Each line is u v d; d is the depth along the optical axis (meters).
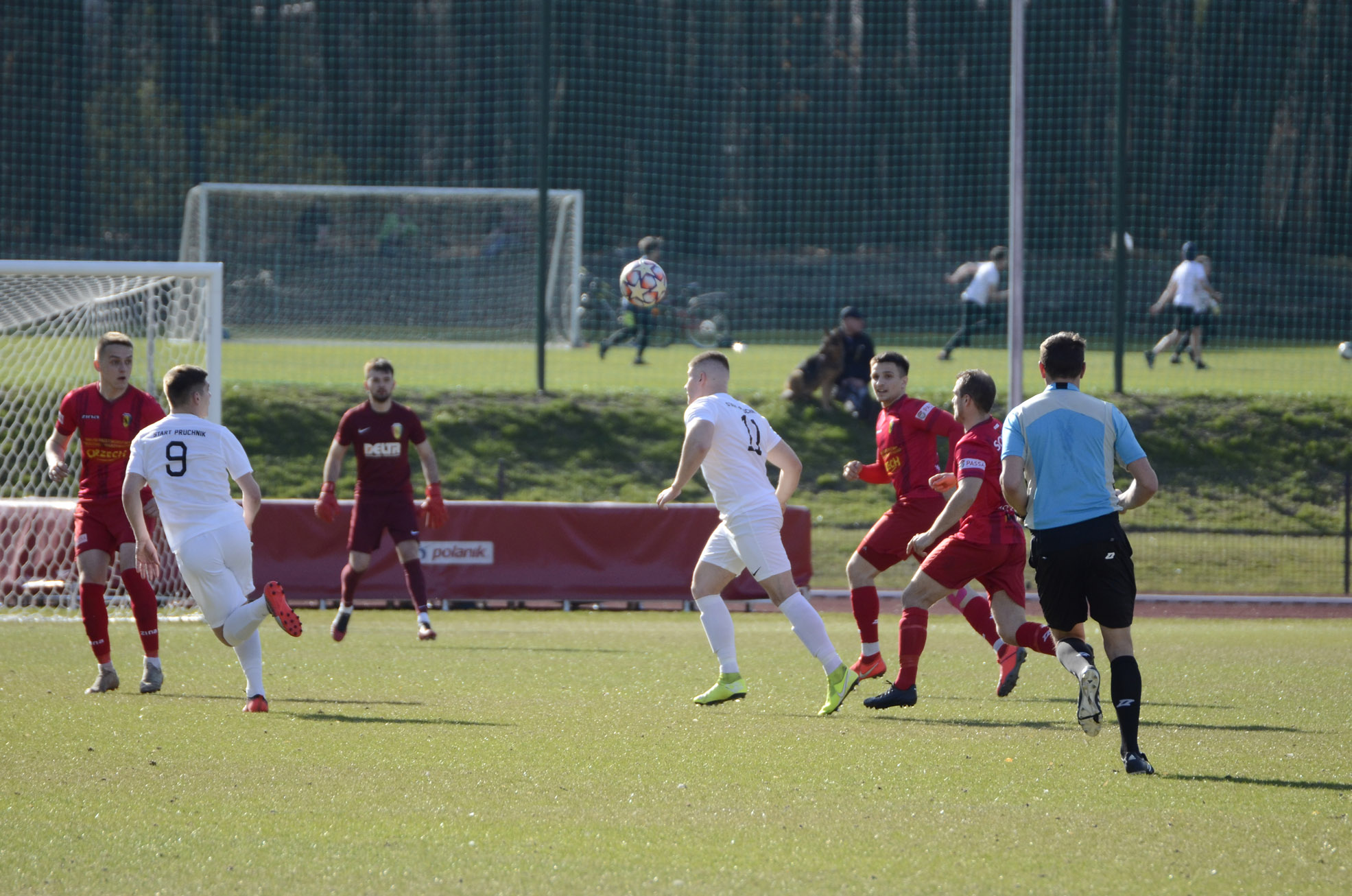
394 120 138.12
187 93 129.50
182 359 56.25
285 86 135.38
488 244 118.56
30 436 57.72
